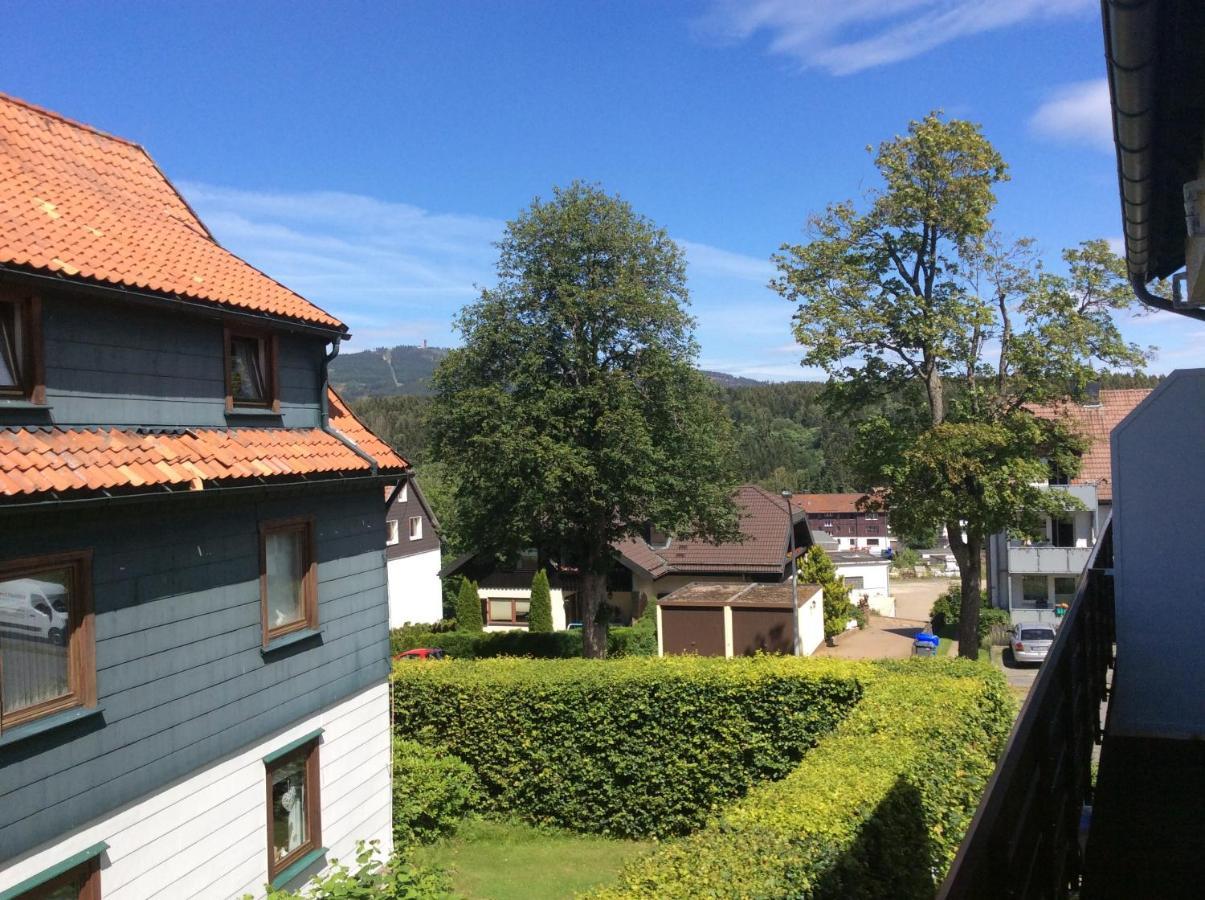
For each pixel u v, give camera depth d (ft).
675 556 117.80
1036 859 7.82
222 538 28.40
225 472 27.43
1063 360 65.92
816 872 19.20
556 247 78.64
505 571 121.39
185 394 28.91
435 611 139.13
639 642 95.40
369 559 36.88
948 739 29.19
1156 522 14.15
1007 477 65.41
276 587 31.42
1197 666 13.87
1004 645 104.88
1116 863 9.84
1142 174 11.66
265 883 29.91
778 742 41.29
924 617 146.82
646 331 78.38
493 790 45.44
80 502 22.65
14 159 29.63
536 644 94.17
